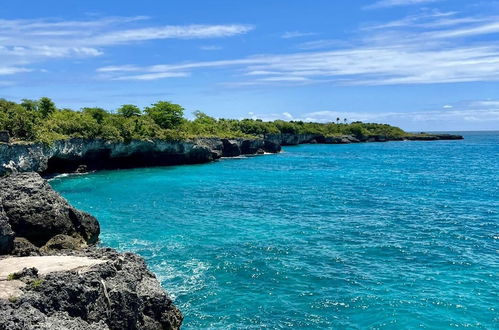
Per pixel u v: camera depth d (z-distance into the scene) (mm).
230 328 21609
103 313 16156
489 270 29125
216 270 28938
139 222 41719
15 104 82438
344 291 25891
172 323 19625
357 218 44250
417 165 103875
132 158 98062
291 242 35375
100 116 101000
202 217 44375
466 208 49188
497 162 111938
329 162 112188
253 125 178875
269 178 77562
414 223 41938
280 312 23328
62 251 25688
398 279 27656
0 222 23688
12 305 13969
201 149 108062
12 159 59594
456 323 22078
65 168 82500
